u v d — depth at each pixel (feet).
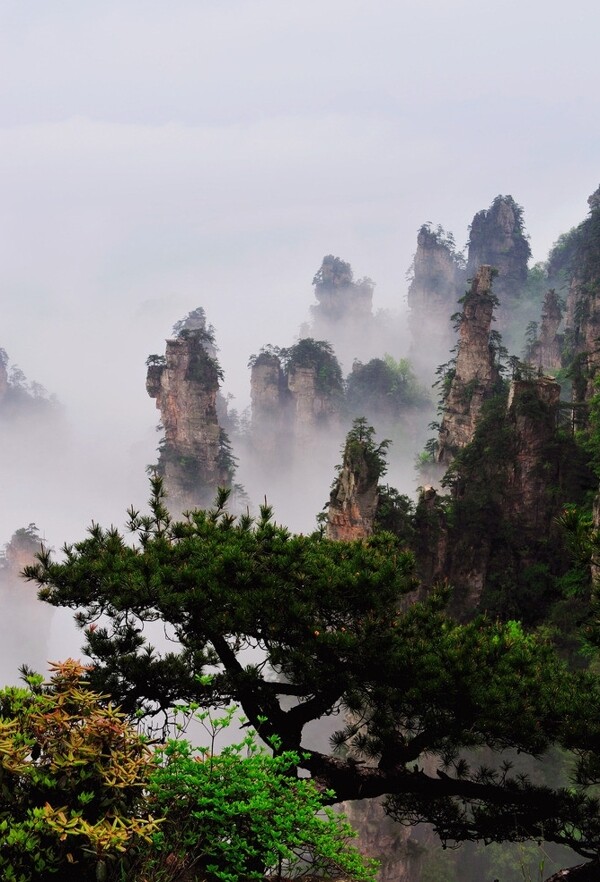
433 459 364.79
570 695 46.21
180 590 46.93
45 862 24.40
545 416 227.40
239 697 47.85
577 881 42.01
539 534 222.89
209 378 476.95
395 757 47.11
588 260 489.67
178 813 32.19
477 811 47.96
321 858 34.19
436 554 218.59
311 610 46.26
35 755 27.07
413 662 44.68
